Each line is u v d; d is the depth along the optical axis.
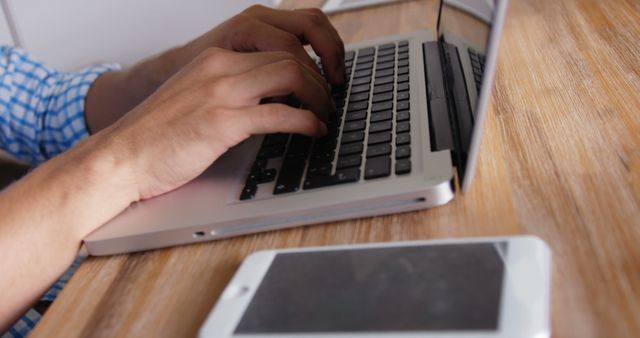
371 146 0.51
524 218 0.41
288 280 0.37
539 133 0.52
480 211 0.43
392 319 0.31
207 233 0.47
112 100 0.92
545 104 0.57
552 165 0.46
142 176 0.53
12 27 1.34
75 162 0.53
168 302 0.41
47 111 0.98
